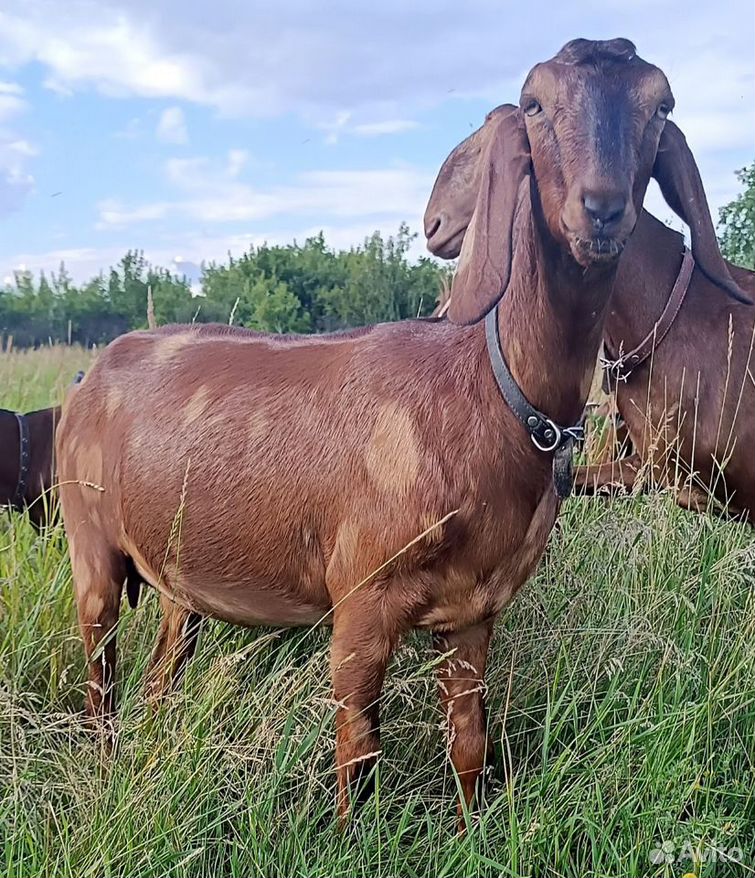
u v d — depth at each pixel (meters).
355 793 1.17
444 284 1.68
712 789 1.19
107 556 1.43
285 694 1.27
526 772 1.28
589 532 1.65
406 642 1.43
